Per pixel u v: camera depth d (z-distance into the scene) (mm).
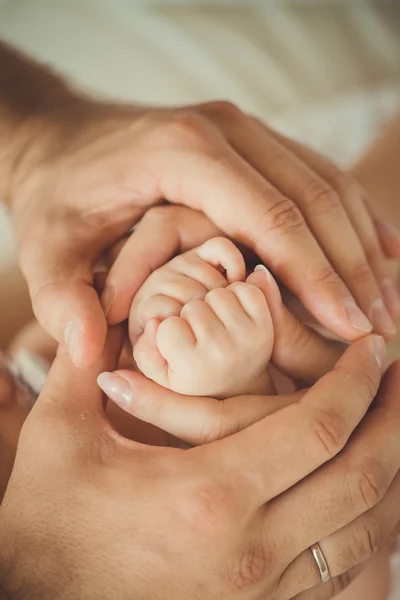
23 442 278
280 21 718
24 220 335
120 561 261
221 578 261
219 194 304
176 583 260
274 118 653
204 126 322
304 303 299
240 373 277
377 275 333
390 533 306
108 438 274
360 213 339
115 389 277
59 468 269
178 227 308
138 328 289
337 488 269
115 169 325
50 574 266
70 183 334
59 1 644
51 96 391
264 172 323
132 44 649
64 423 275
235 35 690
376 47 752
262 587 266
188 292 281
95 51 629
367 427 282
